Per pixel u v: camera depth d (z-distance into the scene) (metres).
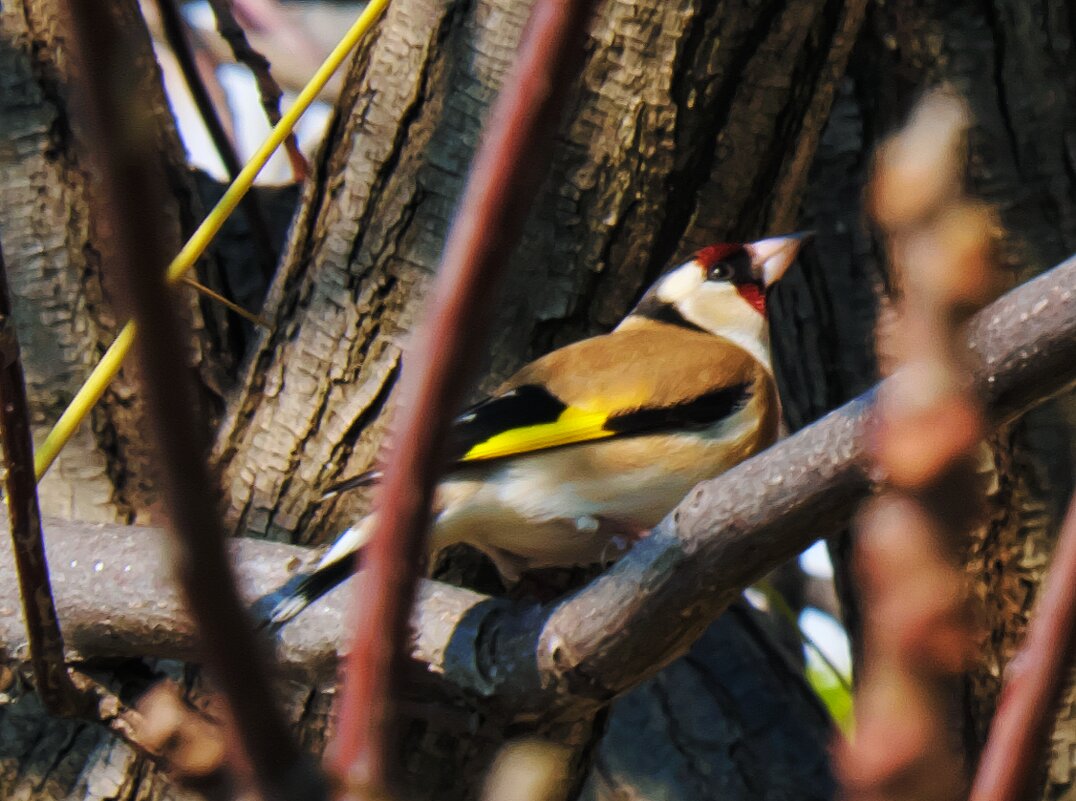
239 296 9.05
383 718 1.74
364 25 6.97
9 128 8.11
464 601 6.46
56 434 6.68
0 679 7.23
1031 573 8.40
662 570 5.45
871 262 9.08
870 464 4.86
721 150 7.34
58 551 7.06
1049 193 8.61
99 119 1.37
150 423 1.49
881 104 9.00
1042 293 4.36
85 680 6.64
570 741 7.12
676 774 9.92
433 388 1.73
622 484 7.38
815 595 13.04
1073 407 8.33
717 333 8.62
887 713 1.36
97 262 8.12
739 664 10.49
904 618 1.35
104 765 7.49
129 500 7.93
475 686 6.19
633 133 7.23
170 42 9.98
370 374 7.46
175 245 8.46
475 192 1.67
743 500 5.20
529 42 1.63
